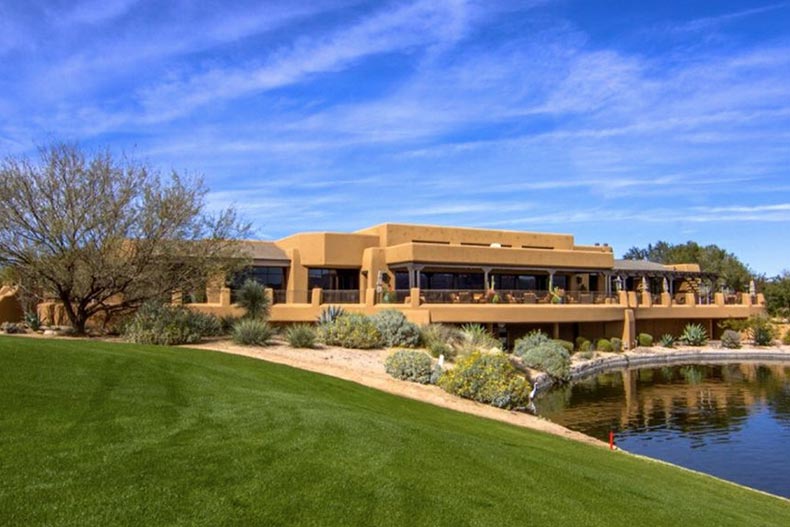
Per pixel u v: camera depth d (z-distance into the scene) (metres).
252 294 25.02
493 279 40.53
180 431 7.79
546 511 6.84
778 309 54.44
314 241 37.06
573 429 18.94
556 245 44.84
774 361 39.69
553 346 30.38
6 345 11.58
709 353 41.16
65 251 19.39
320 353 20.72
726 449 16.70
